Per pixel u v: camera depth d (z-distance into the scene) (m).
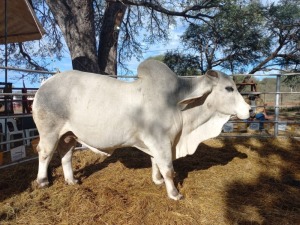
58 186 4.20
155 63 3.78
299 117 12.52
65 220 3.33
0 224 3.22
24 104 8.01
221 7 13.45
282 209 3.66
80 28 10.16
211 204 3.72
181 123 3.87
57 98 3.79
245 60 18.23
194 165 5.29
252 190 4.23
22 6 7.77
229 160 5.60
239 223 3.30
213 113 4.04
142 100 3.66
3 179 4.64
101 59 11.45
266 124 9.25
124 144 3.82
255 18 15.12
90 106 3.68
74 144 4.30
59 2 10.35
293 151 6.30
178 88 3.81
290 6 17.23
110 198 3.76
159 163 3.70
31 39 9.41
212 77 3.88
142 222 3.28
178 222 3.26
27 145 7.22
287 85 20.95
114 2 10.94
